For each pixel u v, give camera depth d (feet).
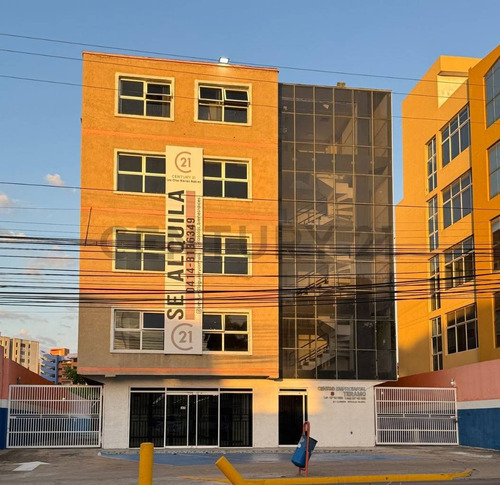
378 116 102.99
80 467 65.72
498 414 88.12
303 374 94.79
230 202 94.58
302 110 101.24
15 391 87.40
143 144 93.20
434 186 128.06
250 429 92.17
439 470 61.62
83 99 92.58
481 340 104.83
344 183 100.42
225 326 92.02
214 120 96.12
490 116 105.50
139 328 89.76
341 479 55.01
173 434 90.33
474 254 108.37
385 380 96.43
